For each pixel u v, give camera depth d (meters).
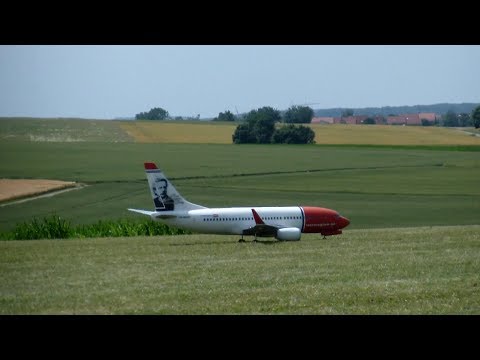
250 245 149.62
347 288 98.88
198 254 135.38
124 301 92.81
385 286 99.81
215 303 91.50
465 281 102.62
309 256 130.25
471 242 146.38
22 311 87.94
